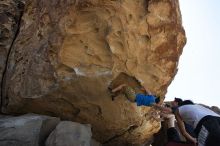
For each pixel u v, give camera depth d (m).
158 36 5.82
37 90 5.46
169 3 5.79
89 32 5.45
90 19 5.45
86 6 5.34
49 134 5.23
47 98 5.52
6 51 6.08
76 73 5.42
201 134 4.82
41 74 5.47
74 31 5.40
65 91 5.51
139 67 5.85
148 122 6.68
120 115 6.05
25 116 5.38
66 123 5.24
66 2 5.45
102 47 5.50
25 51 5.77
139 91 6.04
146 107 6.34
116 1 5.36
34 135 4.98
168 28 5.90
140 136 6.86
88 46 5.47
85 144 5.08
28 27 6.00
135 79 5.91
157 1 5.64
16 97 5.60
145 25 5.66
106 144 6.77
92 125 6.10
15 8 6.41
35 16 5.95
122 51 5.57
